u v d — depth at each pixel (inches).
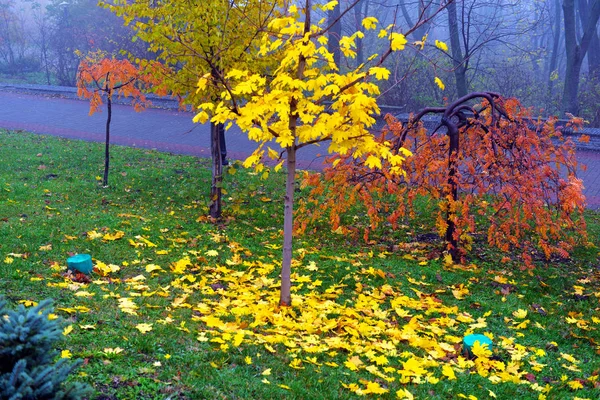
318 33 226.7
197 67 343.9
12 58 1325.0
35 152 558.3
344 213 424.2
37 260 260.4
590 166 587.8
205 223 376.5
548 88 983.0
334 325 226.2
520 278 321.1
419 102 855.1
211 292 253.1
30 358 109.0
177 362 177.3
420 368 192.2
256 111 213.8
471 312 268.7
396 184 341.4
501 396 186.9
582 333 255.3
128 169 516.1
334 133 220.7
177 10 341.7
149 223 350.0
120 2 354.6
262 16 343.0
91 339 181.9
